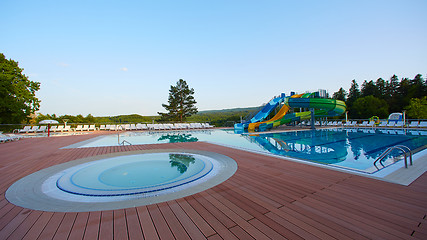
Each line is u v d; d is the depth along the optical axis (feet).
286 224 6.31
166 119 98.94
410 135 37.01
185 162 16.85
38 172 13.70
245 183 10.50
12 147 25.34
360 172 11.96
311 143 29.43
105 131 58.18
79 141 32.35
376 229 5.89
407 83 113.29
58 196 9.46
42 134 47.80
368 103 110.42
